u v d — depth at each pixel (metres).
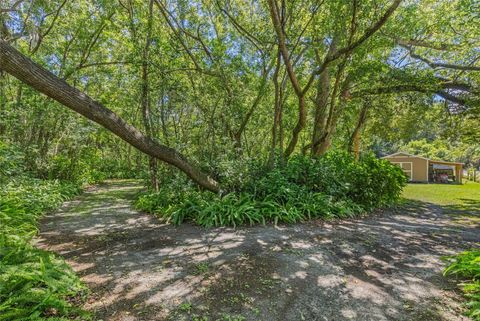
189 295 2.44
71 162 9.61
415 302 2.39
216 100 7.57
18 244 2.97
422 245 3.99
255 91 8.05
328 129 8.32
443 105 11.22
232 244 3.80
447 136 12.29
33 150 7.91
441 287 2.66
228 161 6.12
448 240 4.28
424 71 8.70
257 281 2.72
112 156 18.17
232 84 7.52
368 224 5.21
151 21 6.43
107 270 2.95
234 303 2.32
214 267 3.04
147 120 6.99
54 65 8.30
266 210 5.13
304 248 3.68
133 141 4.47
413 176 23.91
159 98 7.44
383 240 4.18
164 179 7.31
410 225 5.29
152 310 2.21
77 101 3.67
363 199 6.58
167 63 6.78
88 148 10.95
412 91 9.27
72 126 8.48
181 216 5.01
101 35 8.62
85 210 6.16
